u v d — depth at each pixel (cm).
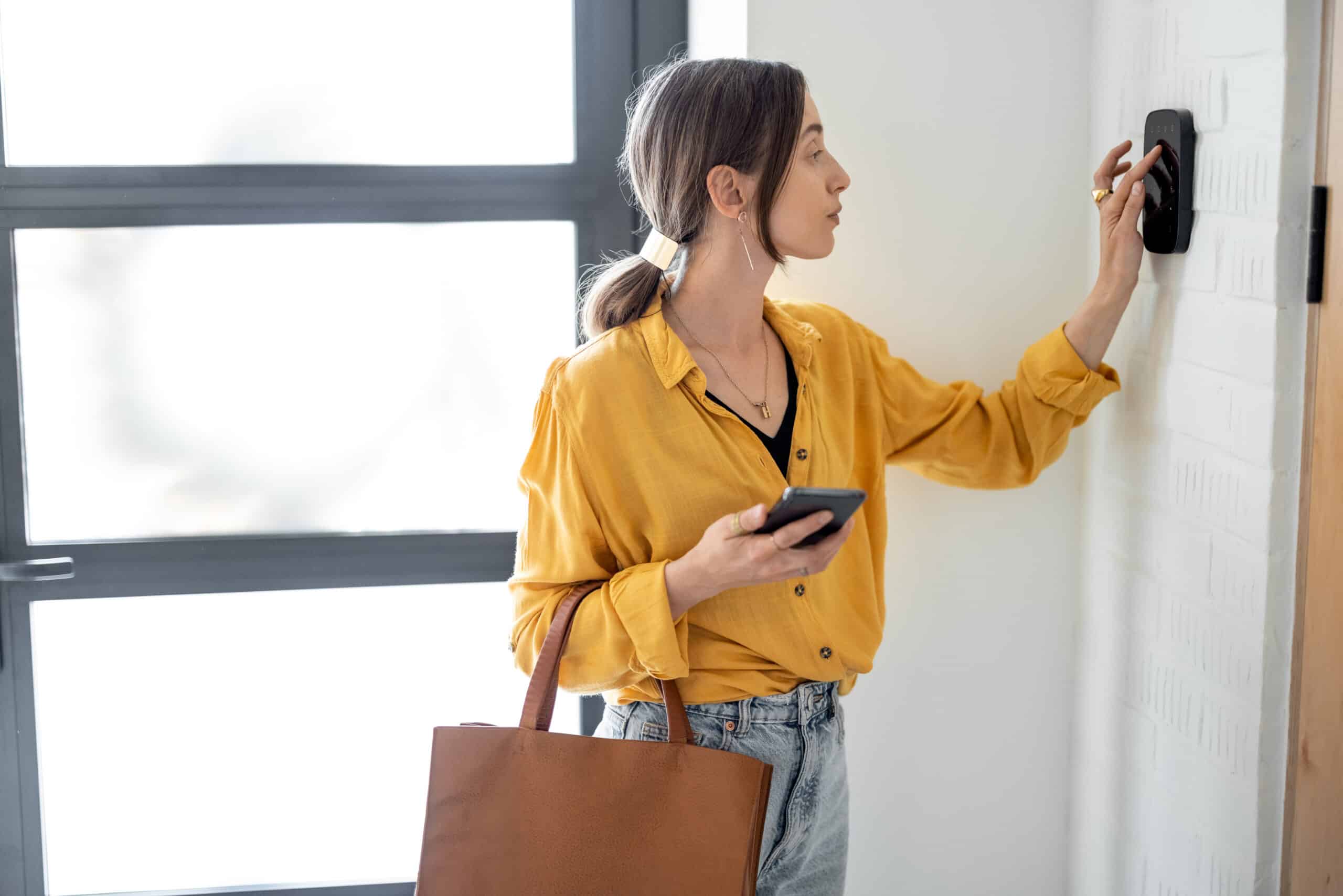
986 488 151
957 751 168
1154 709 146
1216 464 131
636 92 172
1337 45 112
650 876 117
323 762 184
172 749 182
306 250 172
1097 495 160
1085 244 159
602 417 125
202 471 175
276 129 169
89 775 181
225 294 171
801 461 129
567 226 175
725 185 122
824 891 137
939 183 156
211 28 166
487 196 172
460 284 175
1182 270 136
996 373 160
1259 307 121
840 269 156
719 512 125
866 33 152
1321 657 118
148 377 172
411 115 171
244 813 184
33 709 177
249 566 176
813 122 124
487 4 170
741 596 126
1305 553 120
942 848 170
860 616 137
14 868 180
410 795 186
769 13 150
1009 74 155
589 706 186
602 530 128
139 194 167
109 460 173
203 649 180
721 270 126
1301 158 117
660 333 125
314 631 181
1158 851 146
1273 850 126
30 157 166
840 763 134
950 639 165
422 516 179
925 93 154
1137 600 150
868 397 142
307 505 177
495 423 178
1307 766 121
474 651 183
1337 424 115
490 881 120
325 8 167
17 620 175
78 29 164
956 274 158
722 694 127
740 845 115
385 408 176
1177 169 133
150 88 166
